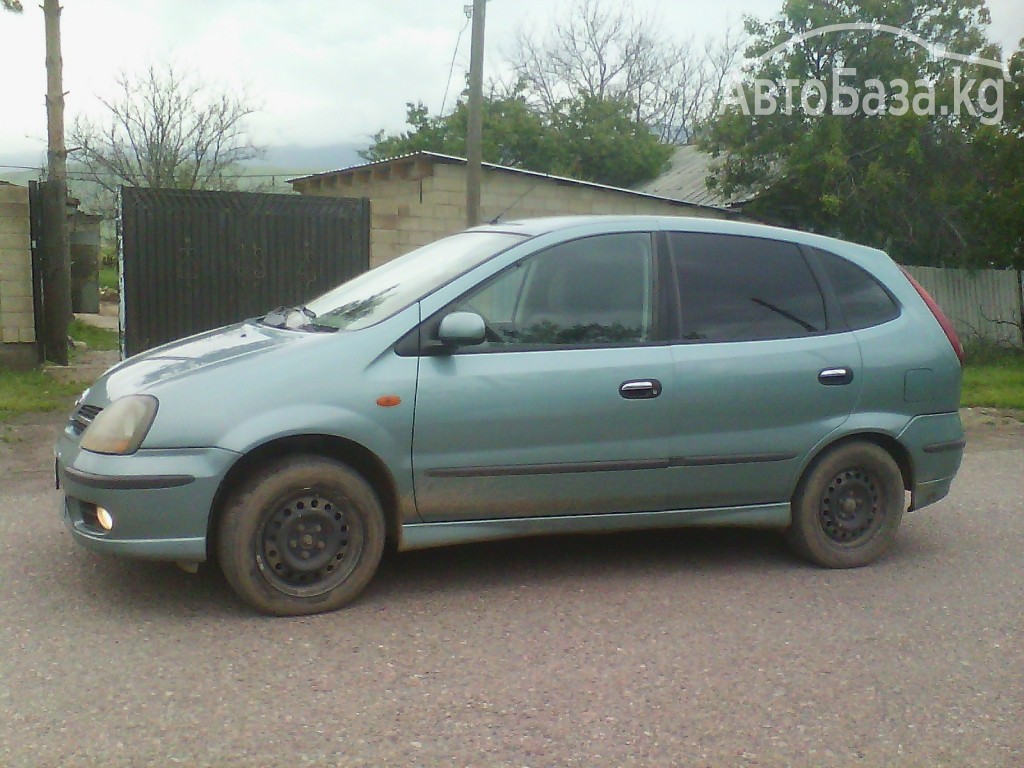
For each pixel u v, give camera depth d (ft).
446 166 54.19
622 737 12.16
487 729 12.26
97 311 76.69
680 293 17.84
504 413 16.39
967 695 13.61
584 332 17.13
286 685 13.35
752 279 18.42
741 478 17.99
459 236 19.35
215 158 101.86
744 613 16.51
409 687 13.38
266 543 15.57
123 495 14.87
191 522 15.11
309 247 41.88
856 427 18.57
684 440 17.44
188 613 15.84
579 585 17.69
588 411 16.81
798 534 18.79
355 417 15.64
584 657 14.52
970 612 16.88
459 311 16.52
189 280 40.19
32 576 17.43
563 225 17.76
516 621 15.87
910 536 21.65
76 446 15.80
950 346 19.52
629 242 17.84
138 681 13.35
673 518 17.89
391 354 16.05
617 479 17.17
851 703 13.26
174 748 11.59
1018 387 47.83
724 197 69.67
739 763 11.63
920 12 63.77
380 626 15.51
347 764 11.35
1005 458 31.19
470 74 49.96
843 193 60.90
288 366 15.60
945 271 62.34
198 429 15.03
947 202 60.80
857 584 18.19
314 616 15.87
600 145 97.19
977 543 21.18
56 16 45.88
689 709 12.95
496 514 16.75
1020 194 58.49
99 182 97.45
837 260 19.19
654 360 17.24
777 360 17.97
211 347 17.06
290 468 15.48
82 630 15.07
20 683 13.20
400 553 19.26
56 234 45.47
